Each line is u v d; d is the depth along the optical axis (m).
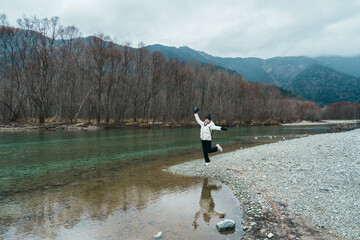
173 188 7.49
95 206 5.88
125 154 14.41
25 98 44.22
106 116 46.53
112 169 10.35
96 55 44.88
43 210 5.61
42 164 11.39
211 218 5.13
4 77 42.22
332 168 8.41
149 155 14.11
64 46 46.41
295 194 6.18
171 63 54.66
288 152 12.30
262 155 11.93
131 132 32.16
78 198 6.51
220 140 23.70
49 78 43.31
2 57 42.56
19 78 42.59
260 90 86.25
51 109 50.47
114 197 6.59
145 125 43.00
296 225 4.55
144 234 4.37
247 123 64.56
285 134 31.75
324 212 5.00
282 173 8.30
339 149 12.15
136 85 51.16
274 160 10.48
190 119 52.03
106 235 4.34
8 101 44.47
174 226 4.72
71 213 5.43
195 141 21.52
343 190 6.18
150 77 52.09
